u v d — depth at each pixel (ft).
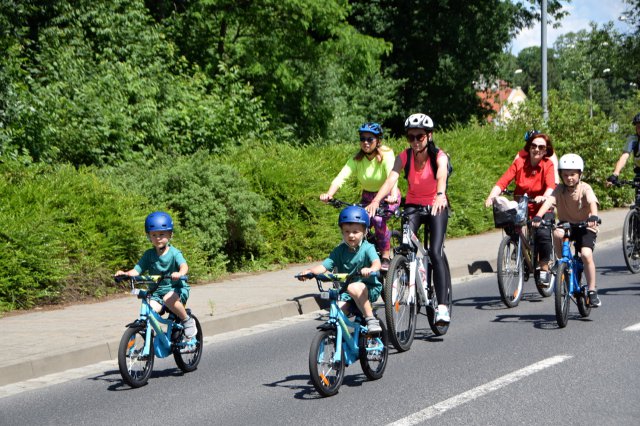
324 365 22.35
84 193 41.11
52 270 35.94
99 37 72.90
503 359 25.50
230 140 66.39
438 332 29.58
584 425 18.80
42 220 36.73
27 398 22.88
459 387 22.35
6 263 34.81
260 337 30.86
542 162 36.55
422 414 19.88
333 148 59.47
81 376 25.30
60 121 54.34
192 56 99.04
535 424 18.94
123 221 40.11
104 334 29.14
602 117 81.92
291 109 110.32
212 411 21.01
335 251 23.67
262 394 22.50
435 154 28.76
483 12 137.59
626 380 22.58
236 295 37.63
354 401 21.40
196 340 25.80
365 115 128.57
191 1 98.63
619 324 30.60
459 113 140.97
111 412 21.25
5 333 29.63
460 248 55.21
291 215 49.78
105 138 56.39
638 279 42.22
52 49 64.90
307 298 36.47
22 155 50.24
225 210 44.70
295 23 100.78
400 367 25.02
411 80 140.46
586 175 80.53
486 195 66.08
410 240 28.14
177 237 42.50
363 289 22.86
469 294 39.65
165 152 59.21
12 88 50.44
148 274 25.03
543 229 36.11
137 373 23.90
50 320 32.19
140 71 66.69
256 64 98.53
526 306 35.55
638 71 165.78
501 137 77.61
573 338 28.32
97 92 59.52
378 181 34.22
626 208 82.38
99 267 38.60
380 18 135.13
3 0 59.06
